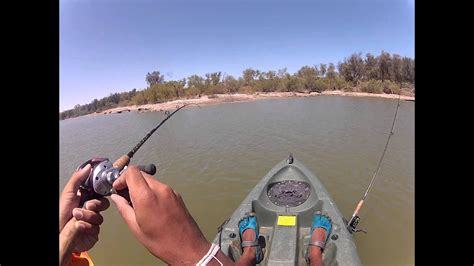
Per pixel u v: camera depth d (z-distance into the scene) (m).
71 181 1.23
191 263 0.87
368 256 5.60
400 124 14.16
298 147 11.67
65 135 16.36
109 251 6.21
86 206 1.20
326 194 5.51
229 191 8.52
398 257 5.51
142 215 0.84
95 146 13.26
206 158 11.08
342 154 10.62
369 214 6.87
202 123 17.06
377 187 8.04
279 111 19.78
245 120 17.22
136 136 14.88
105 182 1.23
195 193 8.48
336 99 24.52
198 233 0.90
